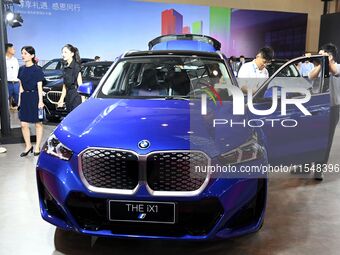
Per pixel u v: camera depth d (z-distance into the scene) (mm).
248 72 4117
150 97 2924
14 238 2477
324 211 2988
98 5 11562
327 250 2373
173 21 12414
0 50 5250
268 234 2574
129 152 2010
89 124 2307
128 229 2068
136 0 11938
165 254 2297
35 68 4367
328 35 12492
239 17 13094
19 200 3111
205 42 5027
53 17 11117
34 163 4191
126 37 12000
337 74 3805
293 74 4473
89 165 2051
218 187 2008
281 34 13641
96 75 7418
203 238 2027
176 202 1996
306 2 14352
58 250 2332
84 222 2098
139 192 1993
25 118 4414
